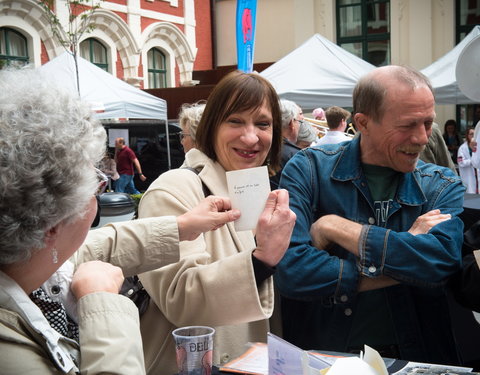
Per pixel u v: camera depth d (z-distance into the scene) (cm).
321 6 1850
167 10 1997
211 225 153
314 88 858
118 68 1864
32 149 87
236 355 175
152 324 174
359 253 186
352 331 195
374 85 190
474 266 184
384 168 200
